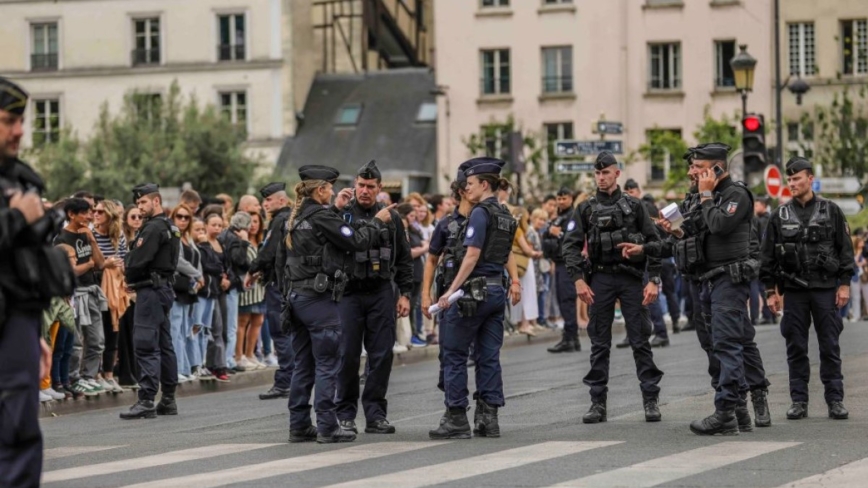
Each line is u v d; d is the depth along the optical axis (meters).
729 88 72.31
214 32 78.38
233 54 78.19
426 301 16.52
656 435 15.54
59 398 21.28
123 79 78.81
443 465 13.33
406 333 29.39
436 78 75.44
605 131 37.47
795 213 17.14
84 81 79.12
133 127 72.19
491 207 15.88
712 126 64.94
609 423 16.91
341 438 15.72
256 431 17.41
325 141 78.00
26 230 9.45
